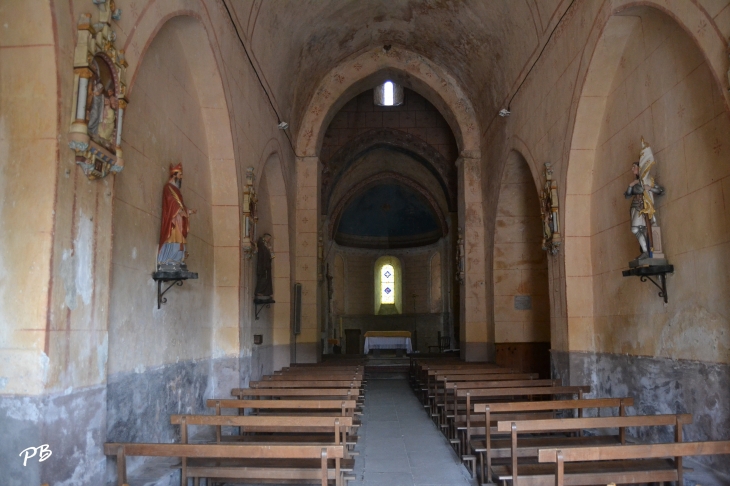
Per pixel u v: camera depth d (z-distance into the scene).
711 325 6.33
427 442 9.14
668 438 7.08
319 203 17.14
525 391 7.82
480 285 16.08
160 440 7.07
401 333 23.36
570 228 9.55
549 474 5.58
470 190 16.41
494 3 11.84
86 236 4.90
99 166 4.98
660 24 7.28
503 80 13.47
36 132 4.50
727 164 6.07
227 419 5.80
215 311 9.45
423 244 31.09
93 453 4.93
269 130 12.38
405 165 25.86
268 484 6.53
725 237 6.09
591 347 9.39
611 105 8.71
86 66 4.67
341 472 5.99
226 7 8.96
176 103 7.93
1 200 4.48
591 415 9.08
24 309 4.38
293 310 15.23
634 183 7.33
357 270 31.69
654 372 7.52
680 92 6.92
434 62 16.61
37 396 4.30
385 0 14.34
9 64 4.54
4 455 4.28
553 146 10.13
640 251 7.75
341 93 16.83
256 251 11.23
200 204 8.95
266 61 11.88
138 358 6.52
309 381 9.50
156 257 7.10
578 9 8.90
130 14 5.66
